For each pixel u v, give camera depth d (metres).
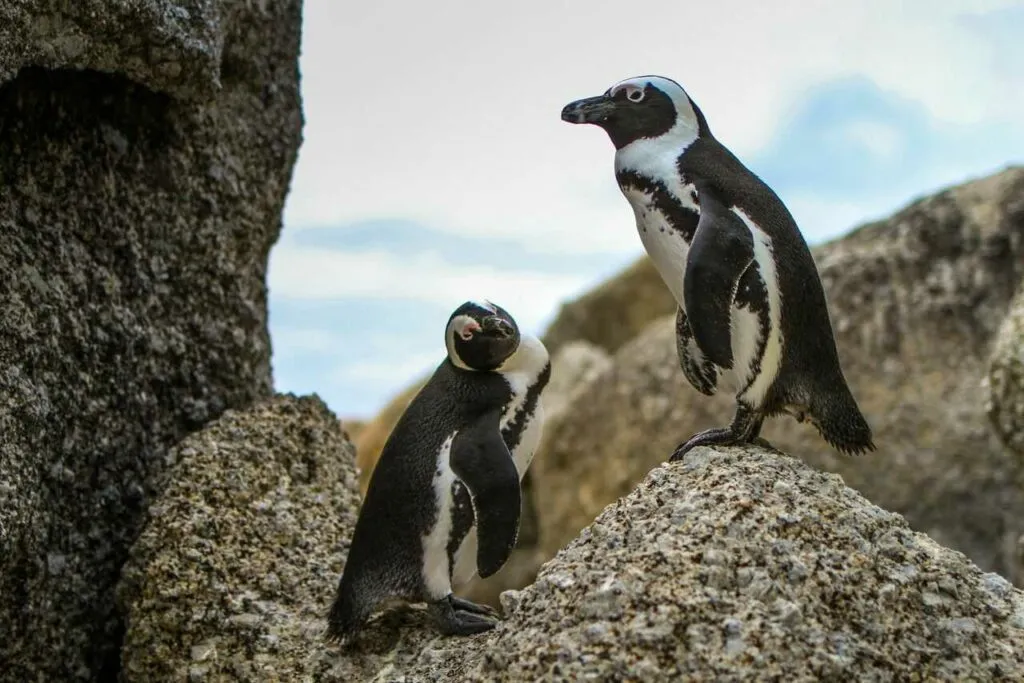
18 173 6.52
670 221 5.74
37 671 6.51
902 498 11.49
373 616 6.27
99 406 6.94
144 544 6.64
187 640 6.38
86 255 6.92
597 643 4.86
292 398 7.53
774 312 5.47
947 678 4.89
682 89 5.98
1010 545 11.21
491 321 5.90
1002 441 8.46
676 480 5.54
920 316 11.95
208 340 7.77
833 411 5.66
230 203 7.94
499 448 5.78
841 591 5.01
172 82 6.75
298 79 8.48
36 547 6.39
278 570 6.66
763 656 4.71
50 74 6.70
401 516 5.86
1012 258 11.83
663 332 13.73
